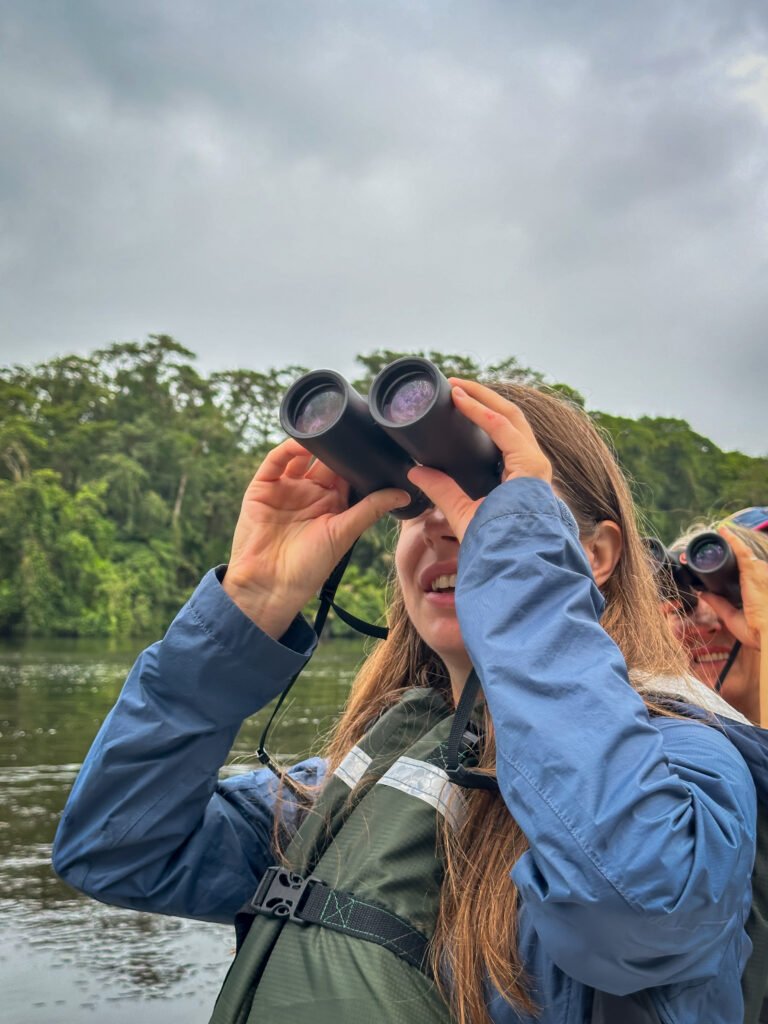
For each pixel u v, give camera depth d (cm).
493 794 116
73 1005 262
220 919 140
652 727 97
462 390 113
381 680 151
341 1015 103
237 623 127
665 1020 98
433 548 128
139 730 130
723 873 94
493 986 106
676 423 7056
